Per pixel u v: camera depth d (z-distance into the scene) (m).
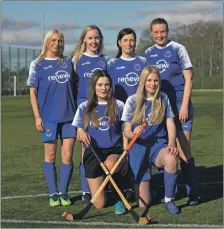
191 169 5.89
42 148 11.34
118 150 5.74
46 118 6.00
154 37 6.04
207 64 60.69
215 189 6.66
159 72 5.91
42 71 5.97
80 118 5.72
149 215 5.38
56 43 5.96
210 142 11.85
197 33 59.59
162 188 6.75
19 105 29.94
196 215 5.35
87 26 6.13
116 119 5.70
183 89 6.05
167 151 5.48
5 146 11.75
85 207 5.26
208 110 22.98
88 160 5.58
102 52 6.22
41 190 6.72
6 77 45.38
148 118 5.60
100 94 5.62
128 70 6.04
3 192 6.60
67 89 5.98
